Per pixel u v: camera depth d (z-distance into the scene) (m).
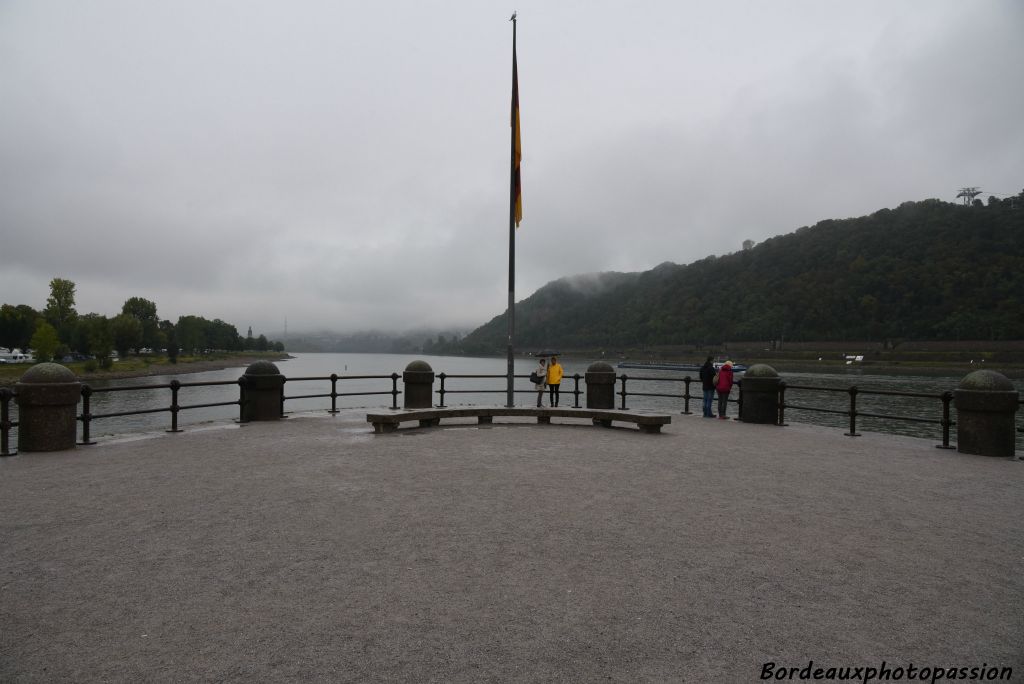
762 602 4.37
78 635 3.79
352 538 5.75
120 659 3.50
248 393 15.02
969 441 10.91
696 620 4.07
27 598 4.35
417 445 11.34
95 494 7.43
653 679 3.33
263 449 10.80
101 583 4.63
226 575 4.80
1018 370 94.50
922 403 57.31
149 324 145.50
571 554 5.34
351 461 9.68
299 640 3.74
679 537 5.85
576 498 7.35
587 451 10.81
